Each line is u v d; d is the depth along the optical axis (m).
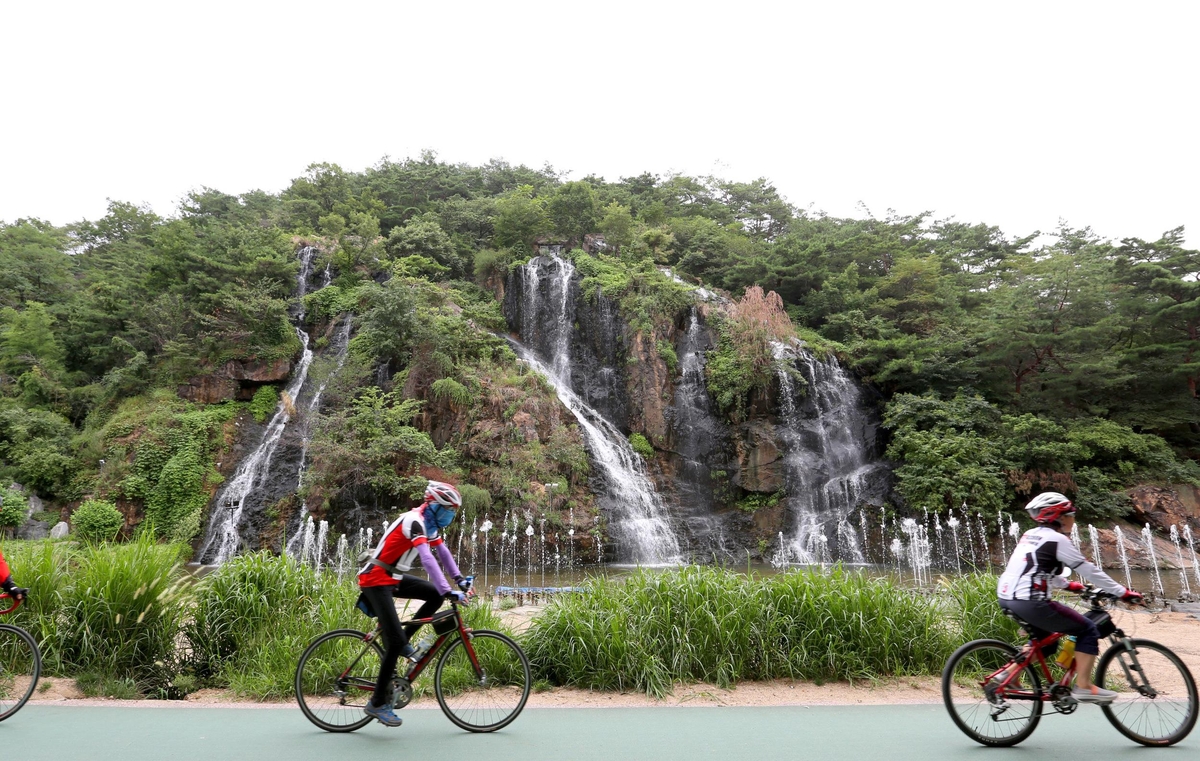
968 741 6.02
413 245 41.03
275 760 5.32
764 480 29.77
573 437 28.84
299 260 38.44
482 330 32.88
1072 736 6.20
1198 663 9.79
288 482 27.19
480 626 8.95
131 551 8.88
